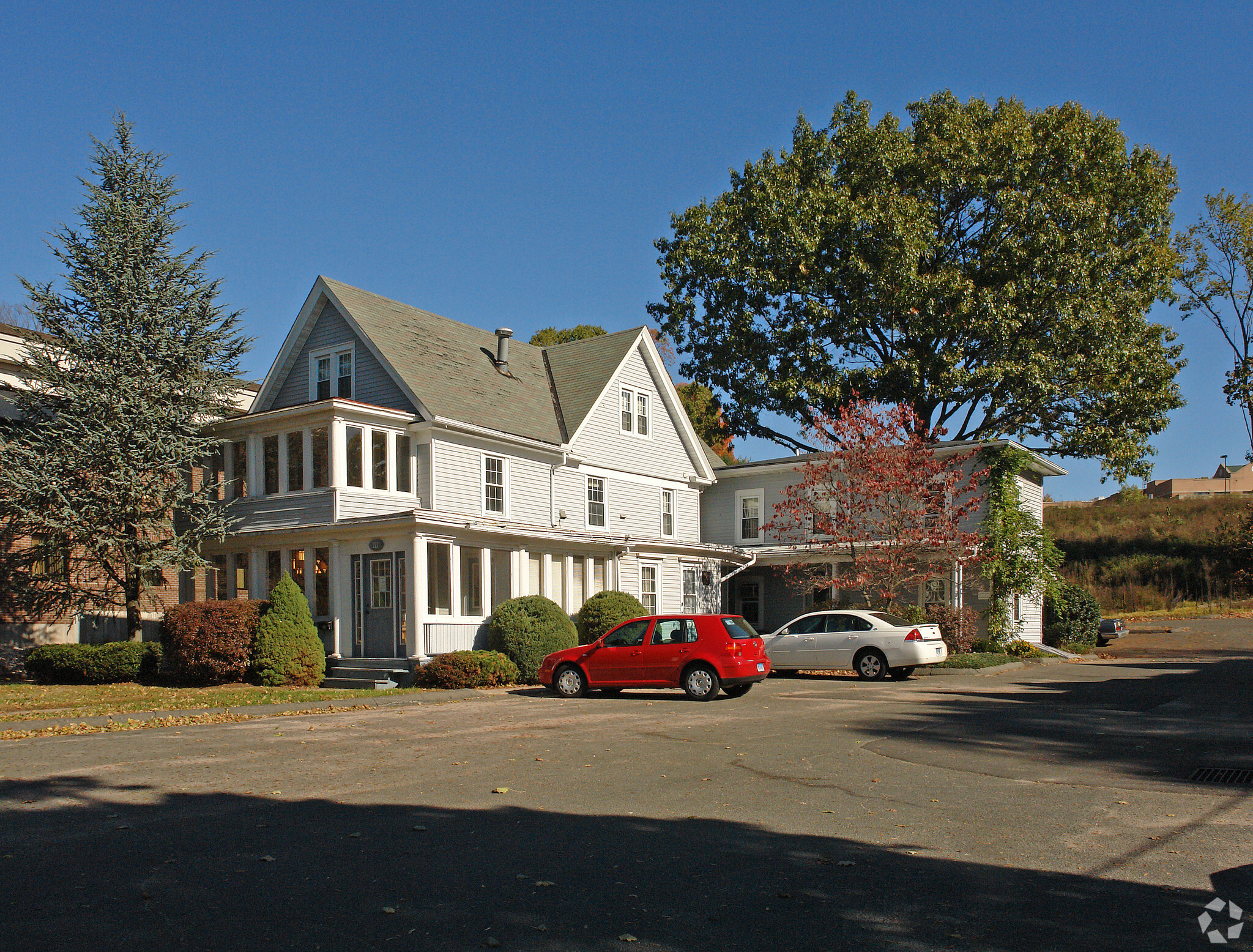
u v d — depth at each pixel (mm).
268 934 5184
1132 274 36125
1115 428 36875
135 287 22953
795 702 16672
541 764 10383
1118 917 5504
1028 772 9938
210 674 20828
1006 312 33812
